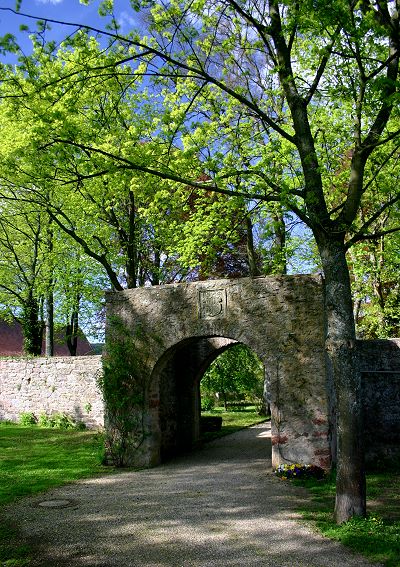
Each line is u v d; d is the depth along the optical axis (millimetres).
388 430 11961
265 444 15852
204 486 10227
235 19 9430
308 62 10461
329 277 7824
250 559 6281
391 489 9664
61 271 21375
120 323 12984
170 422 14836
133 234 19531
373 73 7766
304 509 8344
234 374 24047
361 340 13977
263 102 13922
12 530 7492
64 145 8625
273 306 11688
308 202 7676
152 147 9195
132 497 9383
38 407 21047
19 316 26219
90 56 8359
